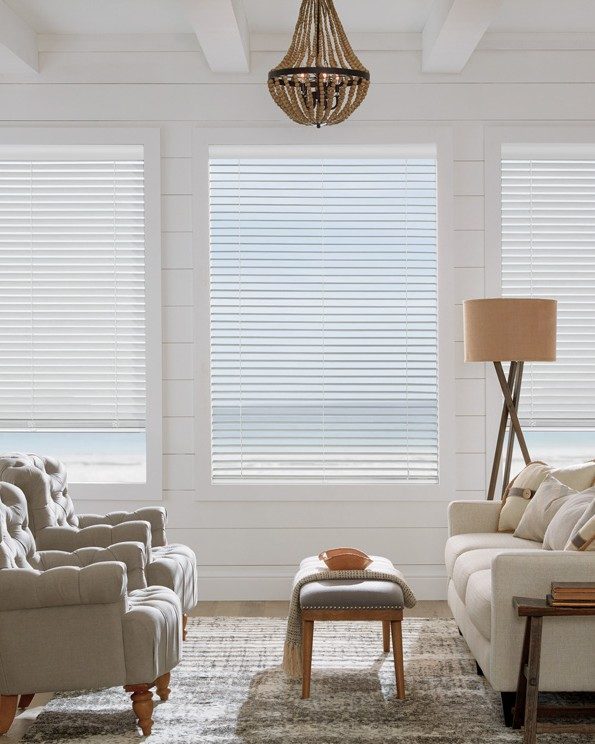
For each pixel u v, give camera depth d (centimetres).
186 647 425
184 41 525
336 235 534
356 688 366
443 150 523
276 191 535
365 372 533
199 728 326
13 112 526
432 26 482
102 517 432
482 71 527
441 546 526
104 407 539
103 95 526
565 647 314
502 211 537
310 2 353
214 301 533
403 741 313
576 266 538
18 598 312
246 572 527
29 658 314
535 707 305
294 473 530
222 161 534
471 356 467
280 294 533
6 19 473
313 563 396
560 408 539
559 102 527
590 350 538
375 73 525
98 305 539
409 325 533
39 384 540
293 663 371
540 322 457
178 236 529
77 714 343
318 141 521
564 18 497
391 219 534
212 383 531
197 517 529
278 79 346
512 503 443
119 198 538
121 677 315
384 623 412
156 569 382
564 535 362
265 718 335
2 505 347
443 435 525
